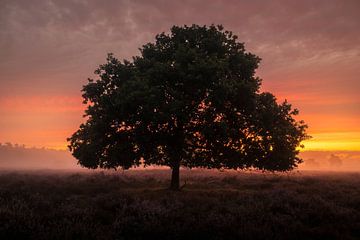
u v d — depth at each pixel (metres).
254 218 10.27
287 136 21.23
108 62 21.73
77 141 22.61
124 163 20.48
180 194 17.02
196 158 20.28
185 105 18.59
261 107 21.11
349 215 11.30
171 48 22.23
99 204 12.58
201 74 18.75
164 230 8.64
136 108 18.73
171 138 20.11
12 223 8.20
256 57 22.25
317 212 11.35
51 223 8.60
